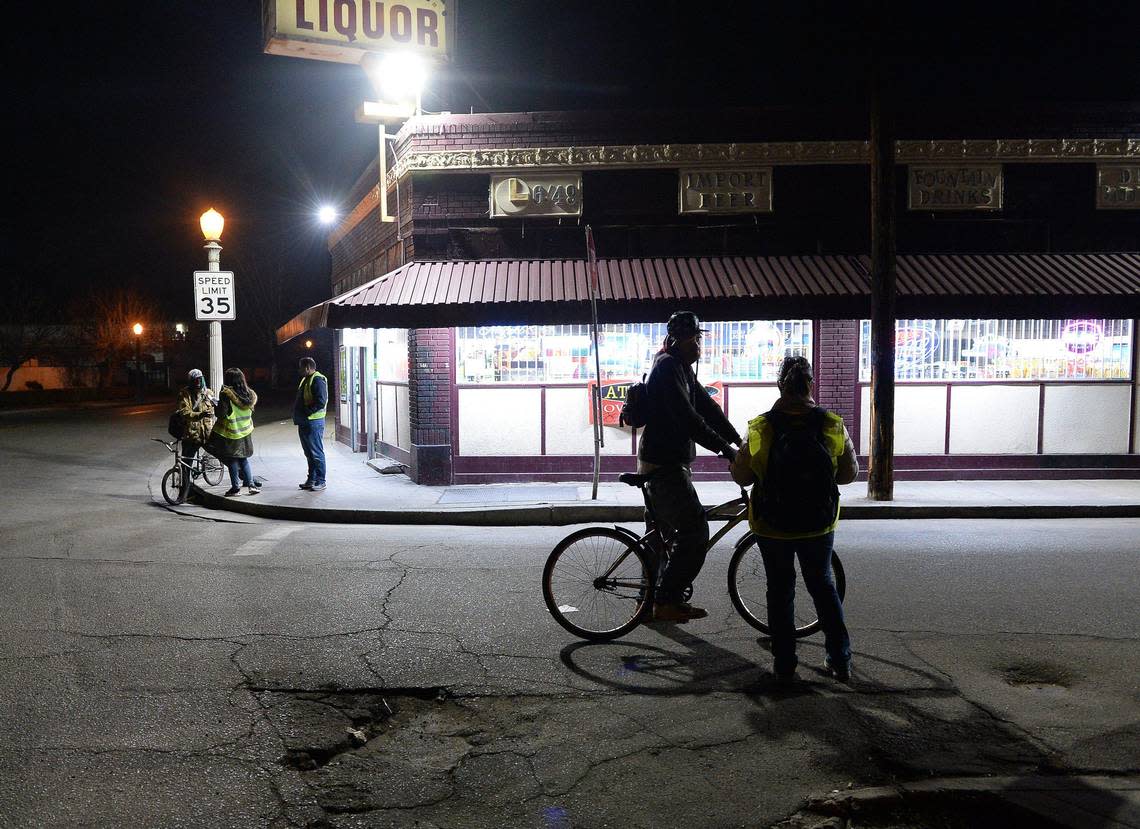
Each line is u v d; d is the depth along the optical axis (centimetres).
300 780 380
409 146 1240
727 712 450
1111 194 1262
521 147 1238
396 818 348
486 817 349
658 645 556
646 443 554
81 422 2914
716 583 708
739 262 1226
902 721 438
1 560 805
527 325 1147
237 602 656
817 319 1153
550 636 574
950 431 1266
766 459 481
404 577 736
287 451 1720
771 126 1242
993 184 1255
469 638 570
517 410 1254
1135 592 681
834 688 482
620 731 429
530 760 399
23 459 1752
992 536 914
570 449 1259
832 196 1251
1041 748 406
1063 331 1273
